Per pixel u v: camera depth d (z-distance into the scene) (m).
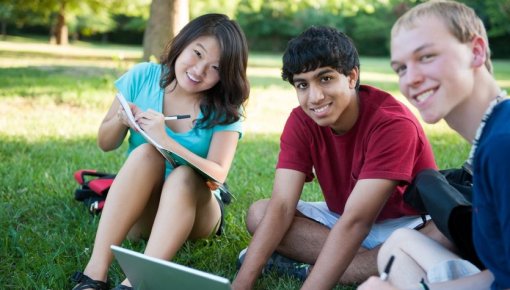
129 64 13.65
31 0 15.58
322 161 2.71
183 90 3.16
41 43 25.31
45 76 11.20
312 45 2.37
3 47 19.70
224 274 2.97
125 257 2.29
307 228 2.81
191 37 2.97
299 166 2.69
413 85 1.84
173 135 3.12
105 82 9.85
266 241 2.62
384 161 2.40
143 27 29.77
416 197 2.29
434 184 2.13
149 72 3.27
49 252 3.15
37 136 6.10
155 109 3.19
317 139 2.68
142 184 2.76
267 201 3.02
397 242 2.04
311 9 31.25
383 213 2.73
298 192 2.70
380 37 31.28
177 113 3.18
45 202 3.94
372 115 2.52
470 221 2.00
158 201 2.99
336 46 2.38
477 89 1.82
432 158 2.55
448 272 1.91
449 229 1.99
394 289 1.83
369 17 30.94
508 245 1.64
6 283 2.85
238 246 3.27
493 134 1.66
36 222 3.62
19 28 33.72
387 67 19.64
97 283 2.64
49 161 5.07
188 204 2.71
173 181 2.72
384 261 2.08
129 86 3.24
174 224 2.66
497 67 20.98
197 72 2.96
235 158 5.37
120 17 33.84
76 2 15.61
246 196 4.21
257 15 31.09
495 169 1.63
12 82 9.97
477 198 1.73
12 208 3.82
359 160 2.55
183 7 9.76
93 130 6.59
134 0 15.17
